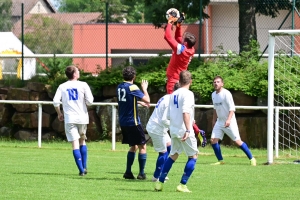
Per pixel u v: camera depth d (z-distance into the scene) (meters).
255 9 57.19
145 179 29.14
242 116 50.25
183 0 59.59
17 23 93.81
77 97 30.45
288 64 50.69
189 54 29.31
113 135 46.75
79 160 30.30
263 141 49.53
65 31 91.44
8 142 53.94
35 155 42.16
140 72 55.09
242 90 50.38
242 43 57.22
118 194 23.62
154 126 27.72
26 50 71.75
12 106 57.88
